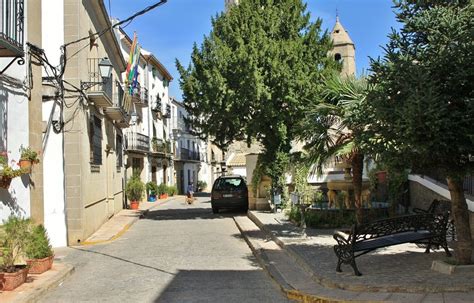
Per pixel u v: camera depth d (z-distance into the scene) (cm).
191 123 2033
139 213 2288
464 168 661
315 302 642
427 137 596
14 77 948
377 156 736
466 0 659
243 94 1689
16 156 940
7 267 768
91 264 1030
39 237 900
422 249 905
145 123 3828
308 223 1352
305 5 1867
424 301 580
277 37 1816
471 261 709
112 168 2111
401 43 660
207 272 906
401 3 674
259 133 1862
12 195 909
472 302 566
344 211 1334
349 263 726
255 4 1839
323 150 1048
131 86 2334
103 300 721
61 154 1334
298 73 1680
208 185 6638
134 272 927
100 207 1705
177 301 700
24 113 984
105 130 1862
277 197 1864
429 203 1340
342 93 998
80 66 1380
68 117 1345
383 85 652
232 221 1892
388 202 1445
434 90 586
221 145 2031
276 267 878
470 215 1003
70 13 1357
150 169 3884
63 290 791
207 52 1878
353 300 606
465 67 612
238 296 718
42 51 1084
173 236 1455
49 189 1312
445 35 625
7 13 898
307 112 1061
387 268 757
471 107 588
